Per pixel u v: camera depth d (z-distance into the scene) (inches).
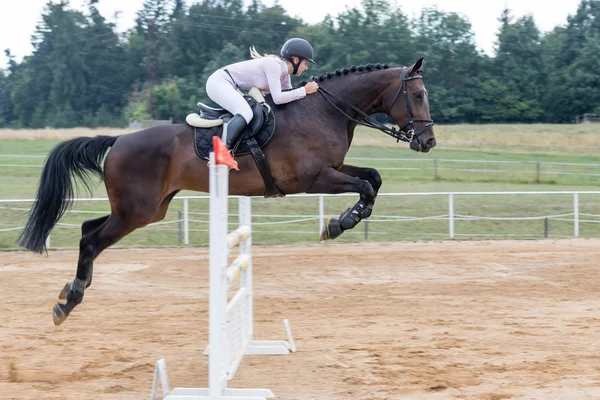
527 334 286.5
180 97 2148.1
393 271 465.1
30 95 2623.0
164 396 205.5
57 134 1551.4
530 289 398.9
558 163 1178.0
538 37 2532.0
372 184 295.3
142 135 280.1
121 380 232.5
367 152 1362.0
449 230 692.7
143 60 2625.5
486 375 229.9
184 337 291.7
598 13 2928.2
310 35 2461.9
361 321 317.7
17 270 479.5
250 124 271.7
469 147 1509.6
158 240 647.1
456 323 310.3
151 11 2847.0
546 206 796.0
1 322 321.7
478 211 772.0
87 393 218.8
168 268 482.3
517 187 979.3
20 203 735.1
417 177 1053.2
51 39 2748.5
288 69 284.5
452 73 2361.0
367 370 237.0
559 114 2297.0
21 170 1015.6
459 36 2447.1
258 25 2704.2
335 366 243.1
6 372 241.0
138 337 291.4
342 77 287.7
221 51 2522.1
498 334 287.4
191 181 276.8
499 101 2281.0
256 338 286.2
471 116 2309.3
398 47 2409.0
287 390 219.3
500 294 385.1
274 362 250.5
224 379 202.4
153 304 366.6
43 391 220.8
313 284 422.6
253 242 647.8
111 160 279.0
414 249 580.4
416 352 258.8
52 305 363.9
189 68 2561.5
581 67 2321.6
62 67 2541.8
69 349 271.6
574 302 360.2
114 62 2618.1
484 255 531.2
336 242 641.0
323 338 286.2
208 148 271.4
